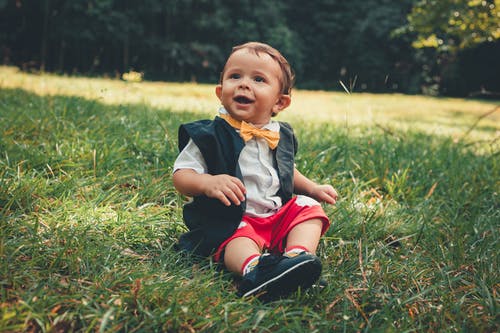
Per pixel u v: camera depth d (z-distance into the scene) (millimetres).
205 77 20203
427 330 1888
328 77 22750
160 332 1683
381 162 3975
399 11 21531
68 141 3609
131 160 3404
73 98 5430
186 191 2158
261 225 2232
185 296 1855
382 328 1793
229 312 1794
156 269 2057
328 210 2957
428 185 3736
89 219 2428
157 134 4145
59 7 18094
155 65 19922
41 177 2816
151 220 2498
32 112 4500
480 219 3053
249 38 20828
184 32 20453
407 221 3012
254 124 2350
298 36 22422
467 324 1918
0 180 2646
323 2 22484
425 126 8242
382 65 21938
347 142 4363
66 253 2037
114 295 1798
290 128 2520
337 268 2297
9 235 2148
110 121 4395
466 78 20984
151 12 19469
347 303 1982
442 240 2814
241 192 2100
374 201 3295
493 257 2512
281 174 2334
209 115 5492
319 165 3588
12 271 1879
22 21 17938
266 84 2320
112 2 18594
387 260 2426
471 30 12242
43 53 17734
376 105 12953
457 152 4727
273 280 1883
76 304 1720
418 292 2172
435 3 12273
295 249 2055
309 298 2006
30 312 1590
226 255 2113
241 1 21031
